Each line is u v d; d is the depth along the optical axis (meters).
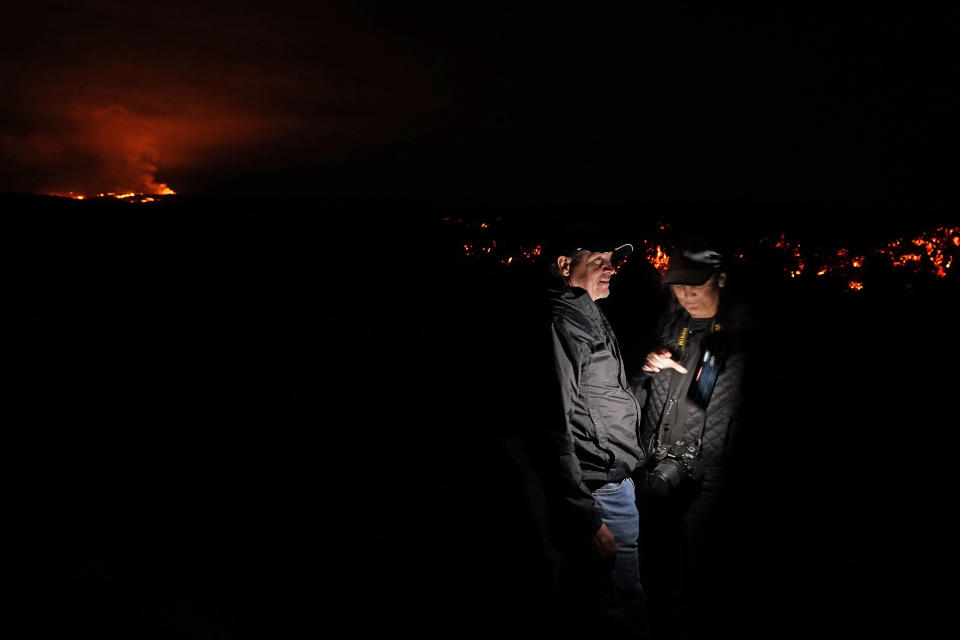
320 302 9.98
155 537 3.77
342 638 2.88
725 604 2.46
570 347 2.26
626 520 2.45
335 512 4.05
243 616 3.03
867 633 2.62
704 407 2.45
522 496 4.17
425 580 3.32
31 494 4.35
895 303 5.69
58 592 3.18
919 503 3.49
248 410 6.03
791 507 2.72
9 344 8.50
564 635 2.52
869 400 4.48
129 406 6.20
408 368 7.18
